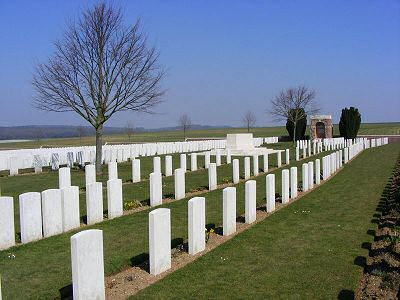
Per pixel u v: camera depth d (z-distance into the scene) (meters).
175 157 33.47
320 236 9.97
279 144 50.50
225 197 10.09
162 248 7.74
